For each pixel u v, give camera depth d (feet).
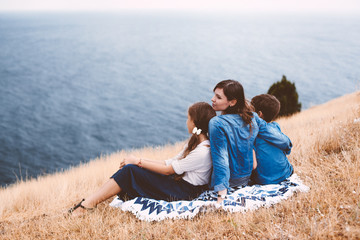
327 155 16.31
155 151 32.27
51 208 15.43
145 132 278.05
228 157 11.46
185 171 11.70
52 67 654.12
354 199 10.89
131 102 397.39
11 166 201.16
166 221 10.93
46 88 471.62
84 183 20.95
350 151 15.58
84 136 269.03
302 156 16.93
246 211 11.07
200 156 11.40
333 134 17.92
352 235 8.75
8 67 622.95
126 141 256.73
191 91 456.86
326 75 511.40
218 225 10.43
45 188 20.48
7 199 18.66
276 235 9.42
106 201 13.79
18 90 449.06
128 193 12.03
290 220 10.23
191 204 11.32
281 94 62.44
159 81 537.65
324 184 12.38
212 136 11.02
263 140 12.48
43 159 216.33
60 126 298.35
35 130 283.79
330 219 9.66
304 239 9.05
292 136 20.48
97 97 427.74
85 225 11.51
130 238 10.37
